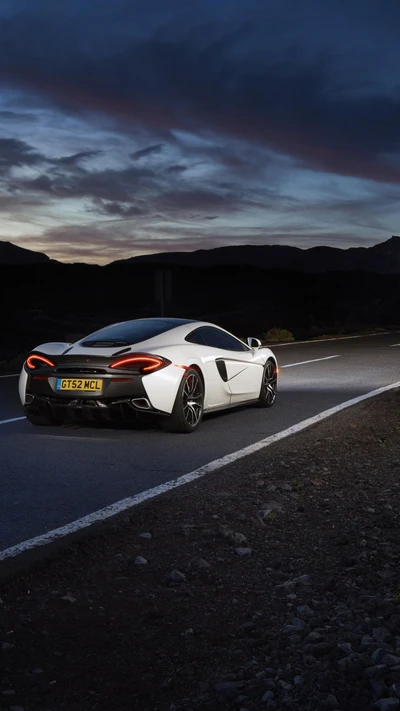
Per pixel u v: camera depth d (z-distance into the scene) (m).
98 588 4.02
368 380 14.66
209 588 4.04
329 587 3.99
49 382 8.64
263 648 3.27
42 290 137.50
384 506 5.61
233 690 2.83
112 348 8.65
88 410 8.50
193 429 8.85
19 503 5.70
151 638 3.41
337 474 6.70
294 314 87.31
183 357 8.73
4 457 7.44
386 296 152.50
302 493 6.02
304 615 3.63
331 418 9.80
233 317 82.69
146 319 9.88
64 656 3.22
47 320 50.00
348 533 4.96
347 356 21.06
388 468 6.96
